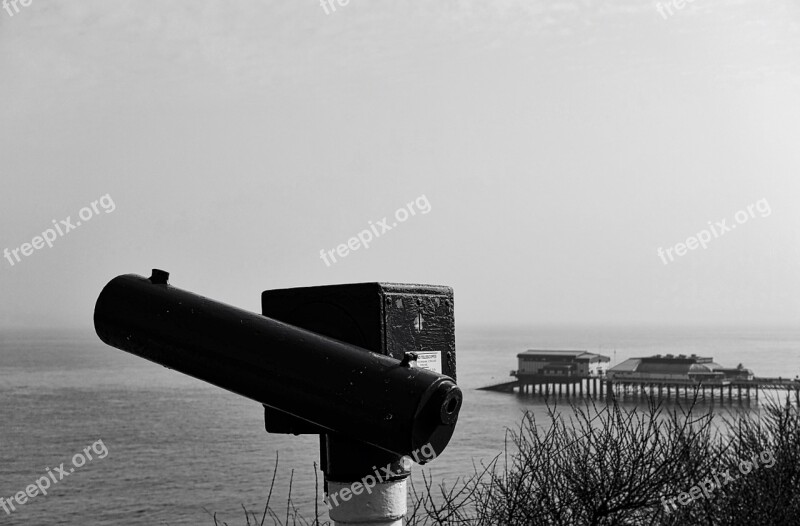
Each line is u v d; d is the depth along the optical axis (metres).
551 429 4.75
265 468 38.56
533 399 64.25
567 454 4.75
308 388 1.95
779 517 5.37
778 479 5.52
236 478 36.62
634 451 4.71
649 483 4.68
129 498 34.31
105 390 79.88
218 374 2.04
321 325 2.28
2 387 82.56
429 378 1.90
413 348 2.33
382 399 1.88
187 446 46.34
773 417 6.12
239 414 62.88
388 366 1.94
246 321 2.05
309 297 2.30
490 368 113.00
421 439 1.88
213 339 2.04
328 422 1.95
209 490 34.44
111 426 56.03
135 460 43.28
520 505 4.36
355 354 1.97
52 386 83.69
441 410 1.88
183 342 2.07
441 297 2.47
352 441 2.24
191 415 61.91
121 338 2.15
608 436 4.70
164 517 29.88
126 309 2.14
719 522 5.24
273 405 2.03
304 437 44.25
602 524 4.77
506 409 46.06
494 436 23.36
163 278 2.19
